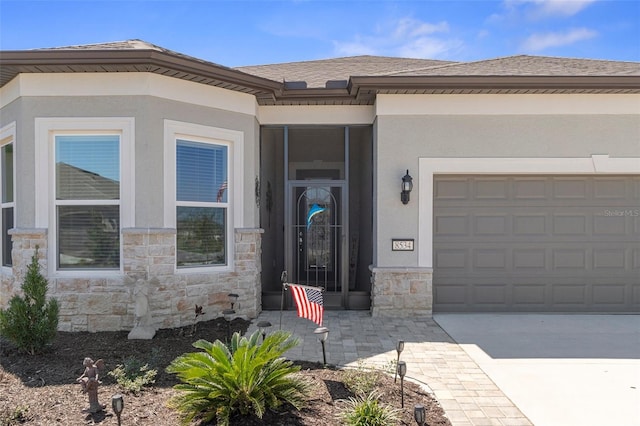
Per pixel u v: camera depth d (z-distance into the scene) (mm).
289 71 10180
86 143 6309
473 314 7504
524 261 7621
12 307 4809
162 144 6277
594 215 7629
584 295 7625
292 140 8984
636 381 4477
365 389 3816
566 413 3732
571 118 7363
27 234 6094
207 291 6715
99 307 6086
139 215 6125
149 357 4918
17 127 6316
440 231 7609
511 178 7621
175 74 6238
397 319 7164
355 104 7969
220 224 7082
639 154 7352
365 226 8867
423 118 7383
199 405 3203
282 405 3471
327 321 7039
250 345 3688
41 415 3342
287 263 8086
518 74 6941
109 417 3305
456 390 4203
